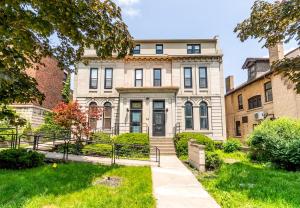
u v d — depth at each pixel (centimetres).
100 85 2200
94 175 870
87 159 1196
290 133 1171
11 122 768
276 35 891
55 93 2544
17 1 457
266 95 2156
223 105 2139
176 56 2205
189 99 2161
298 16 787
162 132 2041
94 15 588
